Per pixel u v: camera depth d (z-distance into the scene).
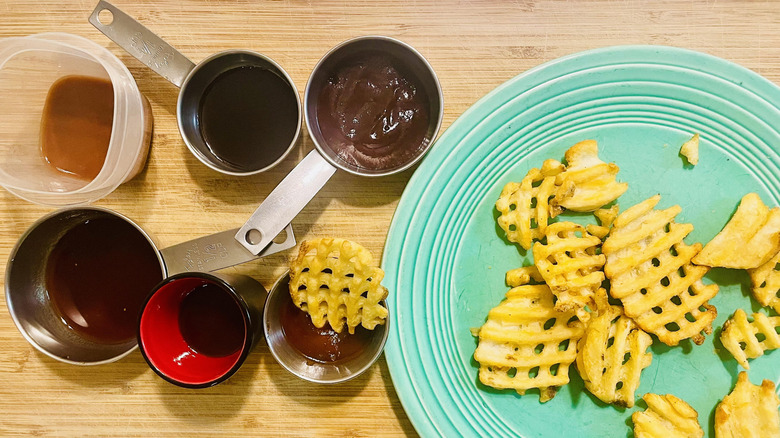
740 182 0.43
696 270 0.41
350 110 0.42
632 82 0.42
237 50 0.40
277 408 0.43
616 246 0.41
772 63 0.43
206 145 0.42
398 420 0.43
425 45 0.43
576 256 0.41
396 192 0.43
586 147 0.42
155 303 0.39
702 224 0.43
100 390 0.44
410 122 0.42
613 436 0.43
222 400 0.44
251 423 0.44
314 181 0.41
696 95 0.42
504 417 0.43
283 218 0.41
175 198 0.44
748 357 0.42
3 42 0.41
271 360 0.43
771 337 0.41
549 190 0.41
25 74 0.42
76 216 0.41
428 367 0.42
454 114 0.43
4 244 0.44
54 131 0.42
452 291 0.43
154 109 0.44
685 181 0.43
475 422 0.42
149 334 0.39
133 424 0.44
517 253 0.43
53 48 0.41
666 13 0.43
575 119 0.43
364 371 0.42
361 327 0.42
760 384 0.42
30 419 0.44
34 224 0.40
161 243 0.43
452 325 0.43
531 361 0.41
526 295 0.42
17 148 0.42
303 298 0.40
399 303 0.42
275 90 0.42
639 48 0.42
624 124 0.43
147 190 0.44
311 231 0.43
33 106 0.42
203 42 0.43
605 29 0.43
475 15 0.43
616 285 0.41
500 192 0.43
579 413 0.43
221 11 0.43
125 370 0.44
